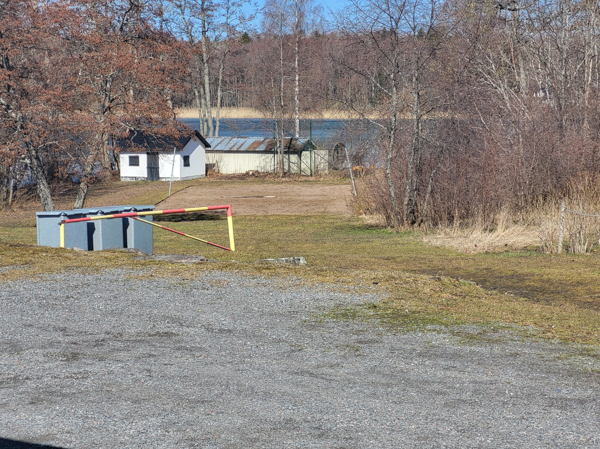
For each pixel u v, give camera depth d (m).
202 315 7.78
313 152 53.56
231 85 79.81
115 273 10.34
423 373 5.62
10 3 24.66
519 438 4.18
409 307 8.37
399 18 21.28
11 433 4.16
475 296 9.53
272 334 6.97
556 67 27.66
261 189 43.22
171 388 5.11
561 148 21.11
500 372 5.67
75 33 25.16
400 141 23.77
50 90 24.62
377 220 24.72
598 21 27.00
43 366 5.67
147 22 27.23
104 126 25.38
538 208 20.33
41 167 27.70
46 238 13.54
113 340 6.63
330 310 8.14
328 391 5.09
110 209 14.14
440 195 21.95
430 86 22.31
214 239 20.55
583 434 4.25
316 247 18.06
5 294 8.73
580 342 6.82
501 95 25.30
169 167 49.31
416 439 4.14
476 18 26.72
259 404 4.76
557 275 12.42
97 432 4.18
